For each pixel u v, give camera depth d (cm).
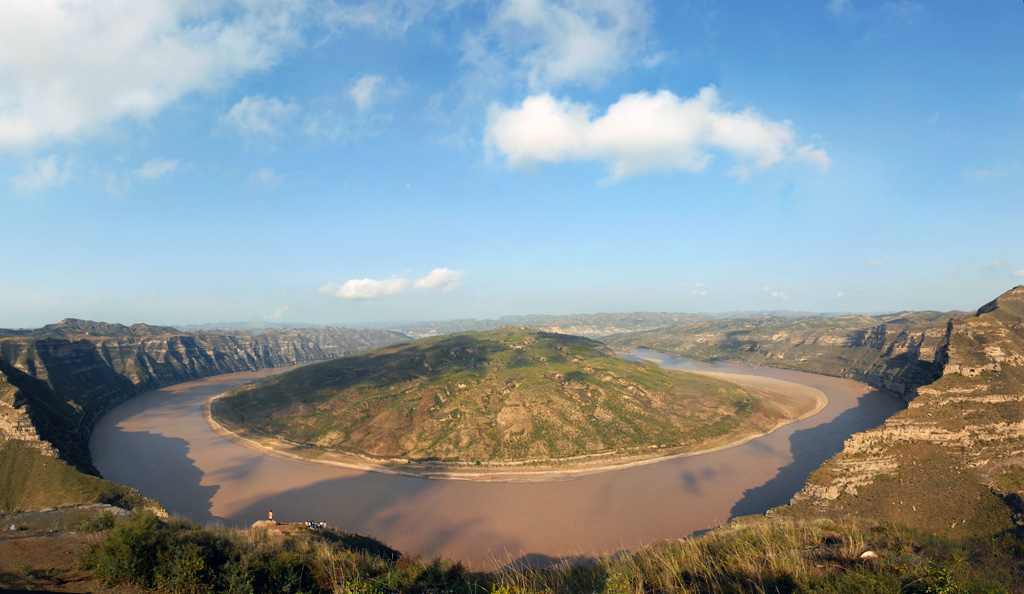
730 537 2298
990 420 6906
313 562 2227
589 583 1962
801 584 1509
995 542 2077
